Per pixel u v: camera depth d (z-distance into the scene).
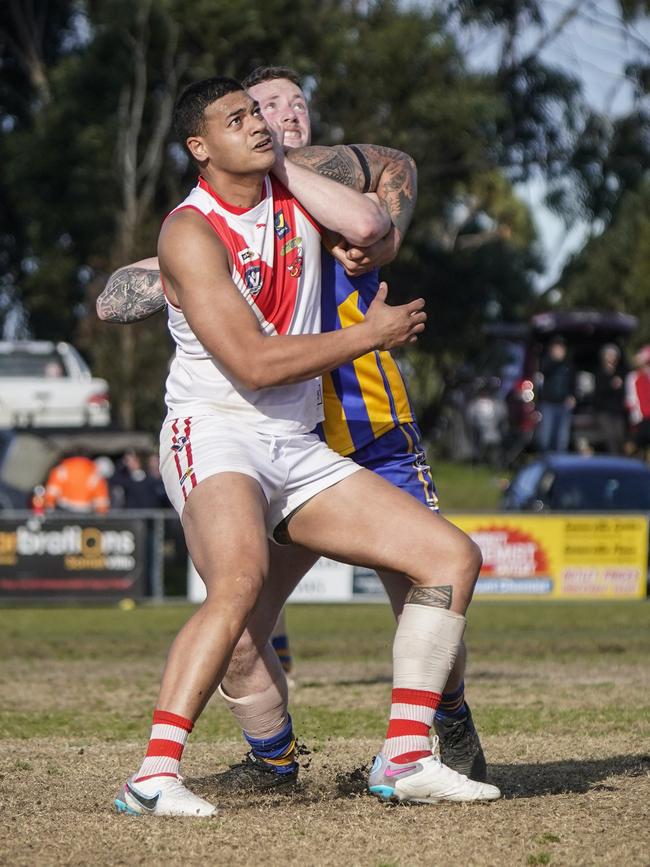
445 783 13.60
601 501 57.72
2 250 120.44
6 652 36.12
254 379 12.95
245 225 13.41
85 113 94.00
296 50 91.44
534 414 98.00
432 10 96.69
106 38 92.12
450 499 90.56
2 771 16.66
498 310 128.62
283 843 12.18
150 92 96.81
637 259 124.75
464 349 118.50
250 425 13.45
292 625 44.12
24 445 59.31
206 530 12.85
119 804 13.22
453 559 13.30
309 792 14.84
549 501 57.97
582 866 11.37
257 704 14.77
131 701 25.56
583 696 24.95
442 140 97.81
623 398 96.25
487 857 11.64
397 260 110.31
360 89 93.81
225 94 13.22
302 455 13.55
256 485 13.10
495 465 112.81
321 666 32.31
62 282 100.25
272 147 13.30
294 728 20.92
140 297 15.29
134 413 87.56
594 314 97.25
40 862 11.55
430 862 11.51
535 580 50.97
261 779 15.02
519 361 112.06
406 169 14.94
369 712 23.06
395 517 13.40
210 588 12.79
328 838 12.37
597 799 14.10
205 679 12.75
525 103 108.12
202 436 13.30
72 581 50.75
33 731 21.17
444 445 126.06
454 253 118.12
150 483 58.69
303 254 13.78
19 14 111.25
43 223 98.38
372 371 15.12
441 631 13.34
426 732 13.59
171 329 13.83
